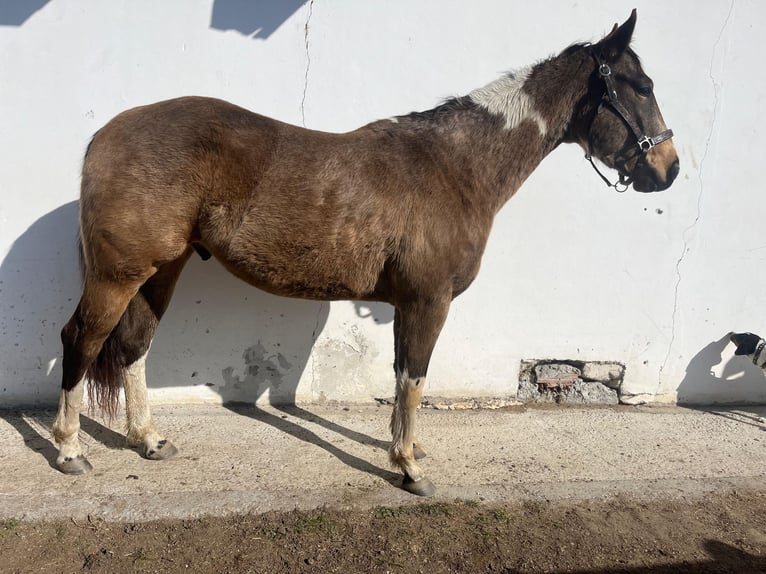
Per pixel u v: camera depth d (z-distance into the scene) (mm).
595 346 3855
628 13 3537
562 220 3693
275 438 3127
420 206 2488
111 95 3256
